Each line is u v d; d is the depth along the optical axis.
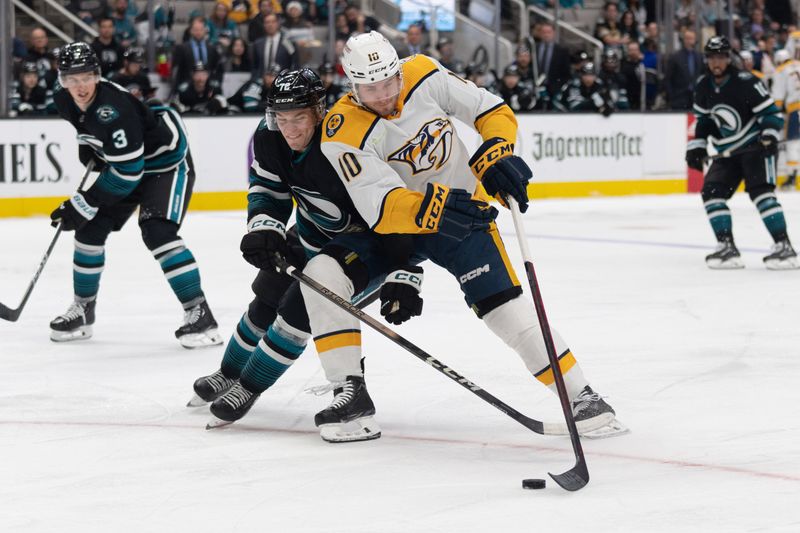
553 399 7.50
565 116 26.58
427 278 13.83
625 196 27.36
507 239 18.50
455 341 9.73
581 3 28.84
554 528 4.83
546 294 12.45
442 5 27.31
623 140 27.28
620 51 28.33
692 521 4.88
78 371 8.81
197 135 23.84
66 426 6.98
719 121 14.23
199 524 4.97
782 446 6.12
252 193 6.67
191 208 23.91
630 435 6.43
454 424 6.83
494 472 5.75
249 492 5.46
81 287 10.15
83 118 9.35
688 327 10.20
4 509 5.23
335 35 25.25
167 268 9.72
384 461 6.00
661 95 28.34
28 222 21.73
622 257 15.86
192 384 8.27
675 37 28.05
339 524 4.94
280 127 6.23
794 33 28.41
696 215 22.36
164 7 24.47
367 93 6.05
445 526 4.88
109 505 5.28
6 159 22.34
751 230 19.44
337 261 6.32
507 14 28.22
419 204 6.03
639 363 8.62
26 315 11.62
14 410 7.44
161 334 10.51
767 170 14.12
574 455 6.04
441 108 6.46
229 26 25.14
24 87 22.80
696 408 7.11
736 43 28.52
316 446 6.37
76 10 24.34
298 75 6.20
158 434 6.73
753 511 5.00
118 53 23.27
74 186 22.84
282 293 6.91
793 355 8.80
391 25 27.17
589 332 10.05
